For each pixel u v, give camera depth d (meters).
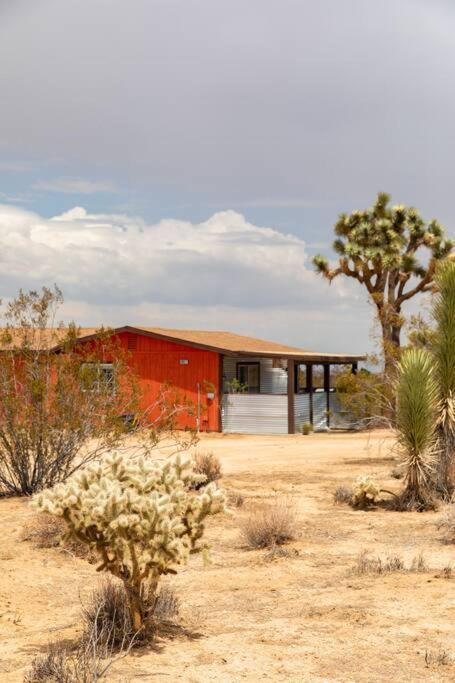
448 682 5.59
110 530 6.21
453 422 14.73
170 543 6.25
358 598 8.17
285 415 34.56
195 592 8.78
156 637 6.71
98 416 15.99
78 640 6.62
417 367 14.64
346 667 5.94
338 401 39.44
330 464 21.23
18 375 16.20
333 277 38.47
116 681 5.54
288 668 5.91
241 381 37.56
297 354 34.81
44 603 8.39
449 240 37.81
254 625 7.25
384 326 30.23
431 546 11.12
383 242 37.78
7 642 6.79
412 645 6.47
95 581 9.29
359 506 14.42
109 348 16.78
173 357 35.69
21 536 11.45
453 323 15.19
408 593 8.27
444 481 14.59
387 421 22.91
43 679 5.54
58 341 16.31
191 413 17.31
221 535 12.07
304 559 10.43
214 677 5.67
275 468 20.31
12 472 16.89
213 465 17.83
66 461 16.17
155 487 6.66
